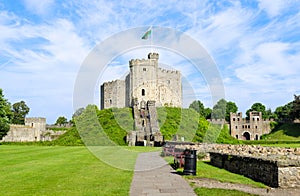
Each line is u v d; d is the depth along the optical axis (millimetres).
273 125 87375
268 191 9453
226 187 10086
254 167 11695
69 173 13438
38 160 19297
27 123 71688
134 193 9266
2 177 12469
